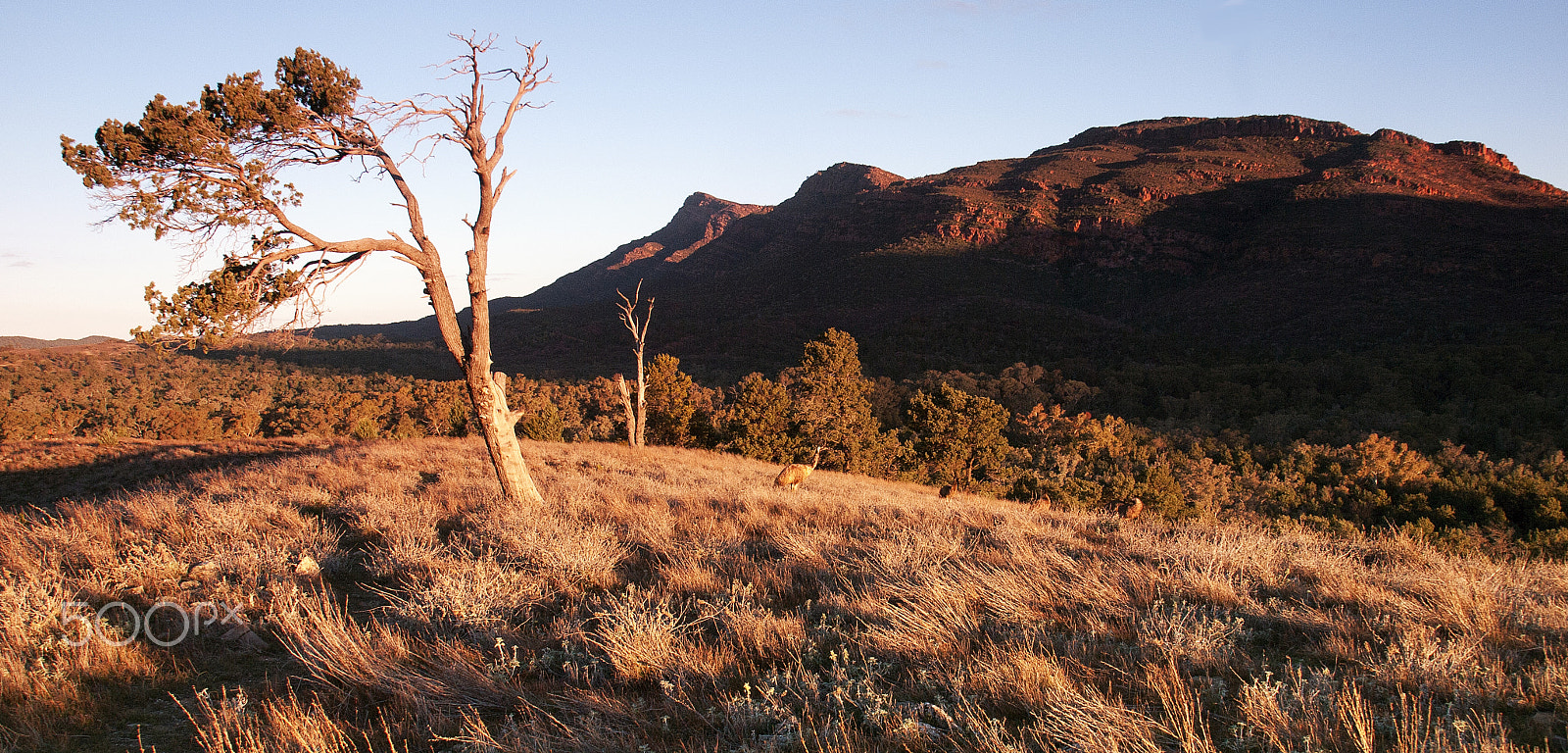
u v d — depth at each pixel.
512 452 10.57
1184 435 64.12
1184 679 3.73
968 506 12.78
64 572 6.18
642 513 9.47
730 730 3.47
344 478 12.17
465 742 3.39
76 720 3.65
